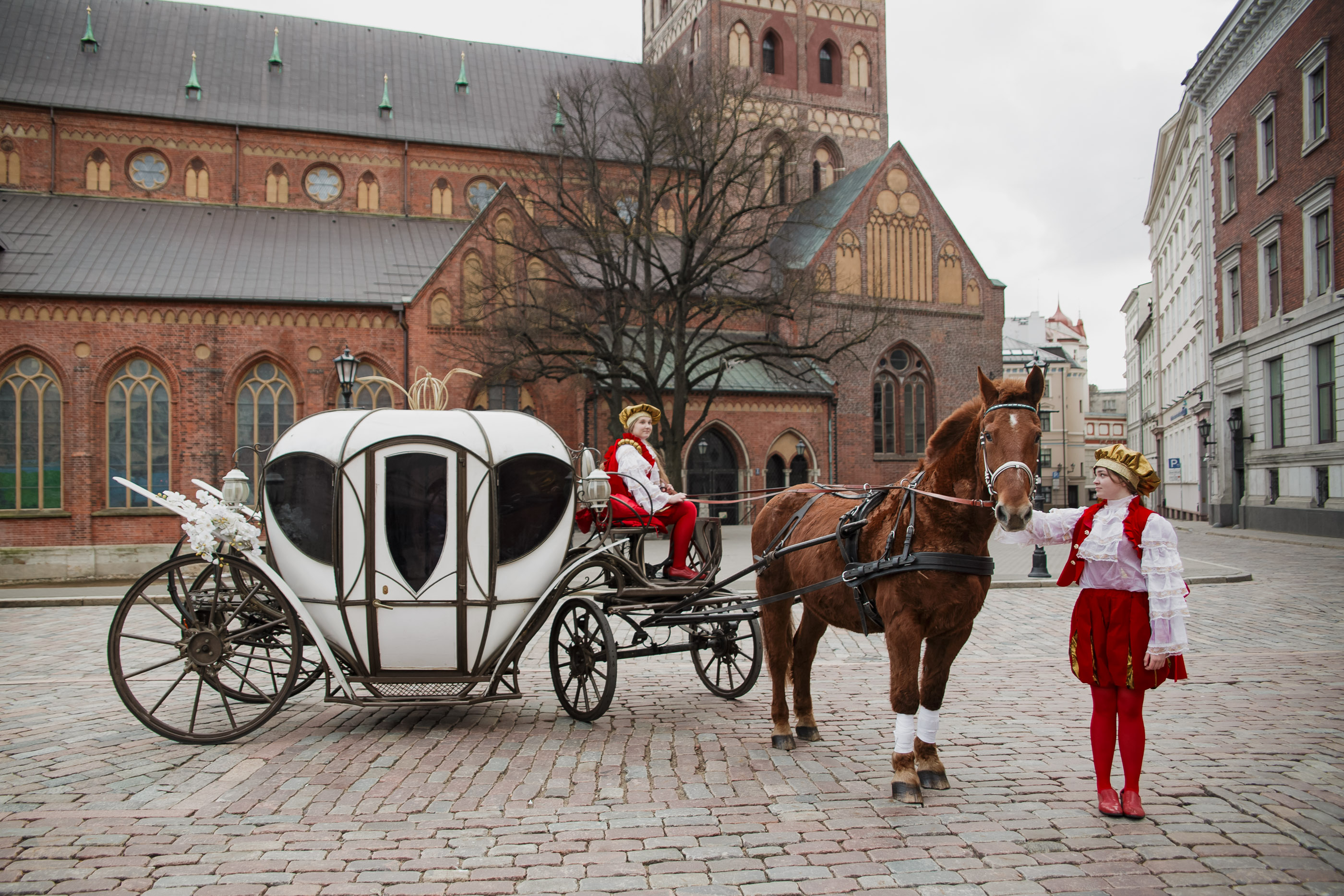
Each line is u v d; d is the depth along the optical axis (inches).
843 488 285.6
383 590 306.0
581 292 1395.2
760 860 193.6
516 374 1378.0
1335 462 1146.7
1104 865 189.2
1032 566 842.2
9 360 1245.1
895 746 234.4
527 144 1716.3
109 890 181.8
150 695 375.9
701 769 259.9
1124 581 215.5
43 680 408.8
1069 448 3590.1
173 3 1720.0
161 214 1521.9
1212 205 1530.5
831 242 1748.3
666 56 1713.8
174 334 1296.8
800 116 2015.3
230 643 301.9
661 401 1366.9
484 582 306.8
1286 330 1251.2
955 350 1844.2
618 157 1777.8
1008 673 395.5
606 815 221.6
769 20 1996.8
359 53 1806.1
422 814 224.4
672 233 1454.2
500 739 297.1
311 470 311.6
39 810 229.1
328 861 195.0
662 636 506.9
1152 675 212.7
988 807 225.0
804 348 1433.3
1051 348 3853.3
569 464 321.7
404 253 1541.6
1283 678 376.8
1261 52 1318.9
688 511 337.4
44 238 1371.8
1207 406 1770.4
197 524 301.9
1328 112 1138.0
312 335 1344.7
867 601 245.6
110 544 1264.8
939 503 228.8
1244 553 989.8
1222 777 246.5
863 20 2075.5
